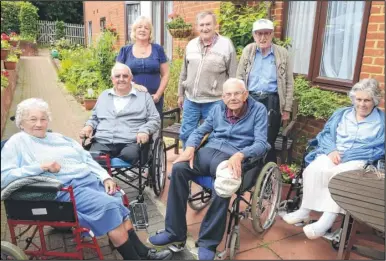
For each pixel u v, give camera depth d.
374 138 2.71
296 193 3.15
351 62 3.81
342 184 2.34
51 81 10.27
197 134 2.79
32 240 2.57
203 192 3.09
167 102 6.25
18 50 12.07
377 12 3.30
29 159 2.20
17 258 2.01
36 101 2.31
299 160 4.16
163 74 3.79
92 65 9.19
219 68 3.39
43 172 2.14
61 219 2.12
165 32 7.39
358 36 3.70
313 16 4.19
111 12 10.57
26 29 14.88
